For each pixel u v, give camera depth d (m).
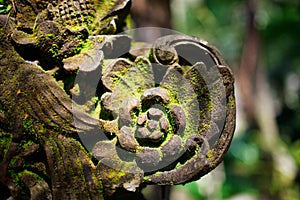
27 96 0.94
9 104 0.94
